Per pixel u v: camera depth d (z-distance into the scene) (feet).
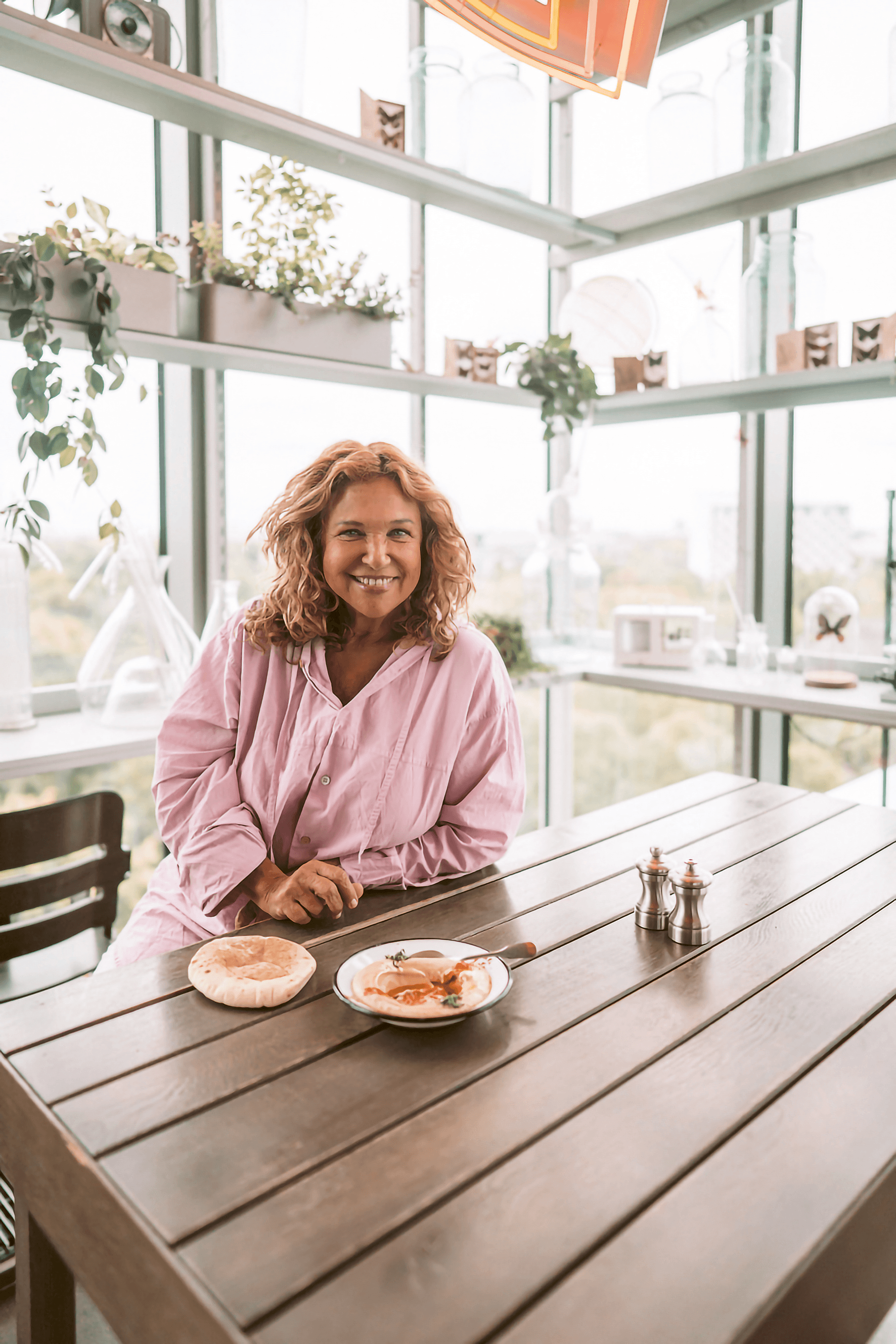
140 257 6.31
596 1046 3.07
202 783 4.79
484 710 5.03
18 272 5.42
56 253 5.63
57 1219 2.67
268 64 6.75
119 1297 2.36
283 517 4.82
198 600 8.46
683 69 9.14
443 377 7.95
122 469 7.91
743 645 8.46
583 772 11.10
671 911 4.07
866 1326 2.50
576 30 3.57
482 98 8.18
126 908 8.48
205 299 6.53
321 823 4.70
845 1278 2.35
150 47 6.04
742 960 3.73
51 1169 2.66
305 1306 2.01
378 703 4.78
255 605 5.00
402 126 7.49
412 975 3.38
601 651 10.10
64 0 5.96
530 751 11.35
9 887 4.84
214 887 4.34
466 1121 2.65
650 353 8.59
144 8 6.00
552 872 4.75
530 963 3.69
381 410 9.30
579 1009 3.32
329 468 4.77
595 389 8.83
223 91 6.21
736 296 8.96
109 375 7.61
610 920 4.13
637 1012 3.30
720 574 9.43
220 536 8.33
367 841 4.66
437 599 4.90
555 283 10.45
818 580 8.76
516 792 5.08
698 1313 2.01
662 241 9.26
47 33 5.41
